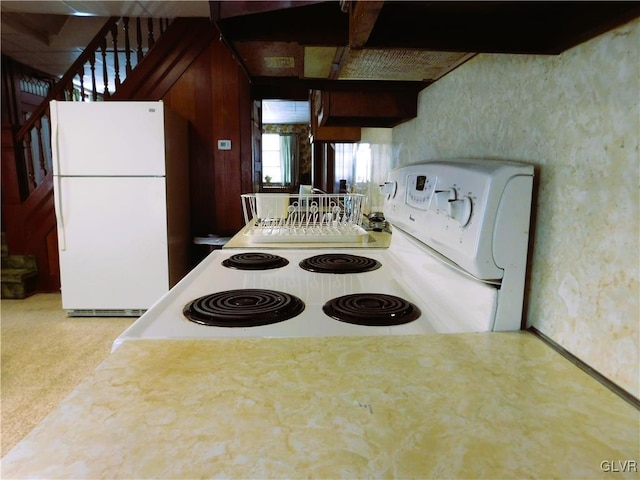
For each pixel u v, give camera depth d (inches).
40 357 94.8
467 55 39.5
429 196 39.9
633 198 21.0
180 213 133.9
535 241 29.4
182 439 17.3
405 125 69.6
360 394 21.3
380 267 53.2
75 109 114.3
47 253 146.6
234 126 145.9
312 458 16.3
